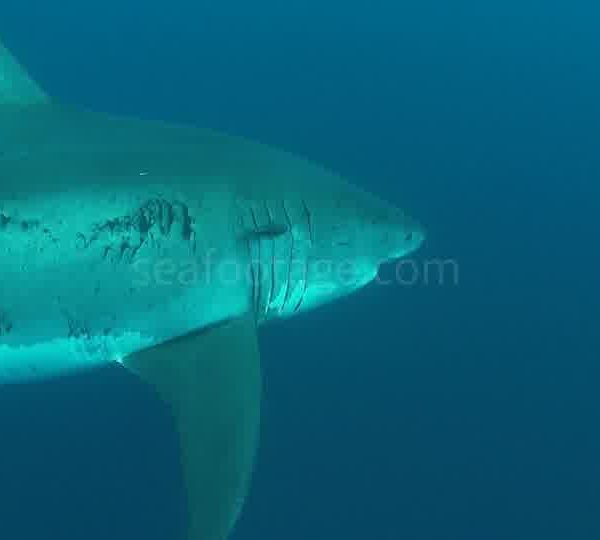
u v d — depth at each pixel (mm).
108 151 3943
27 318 3828
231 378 3967
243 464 3797
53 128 3969
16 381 3953
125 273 3879
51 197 3803
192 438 3830
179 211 3941
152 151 4004
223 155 4145
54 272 3814
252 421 3904
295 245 4215
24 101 4031
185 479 3748
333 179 4422
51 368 3930
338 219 4324
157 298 3934
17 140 3895
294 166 4320
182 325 4000
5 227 3775
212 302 4031
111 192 3863
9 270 3791
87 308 3861
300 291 4309
